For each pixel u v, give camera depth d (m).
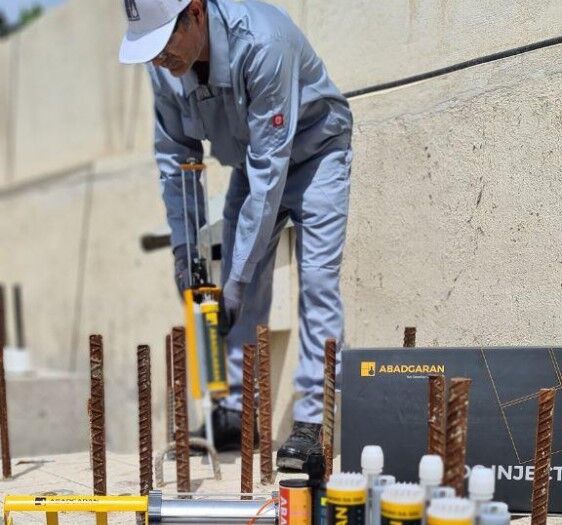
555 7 4.07
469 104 4.46
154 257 8.20
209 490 3.77
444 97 4.60
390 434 3.03
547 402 2.81
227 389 3.96
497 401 3.03
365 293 5.07
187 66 3.66
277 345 5.65
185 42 3.58
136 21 3.56
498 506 2.36
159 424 8.02
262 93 3.57
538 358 3.02
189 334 3.92
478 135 4.41
